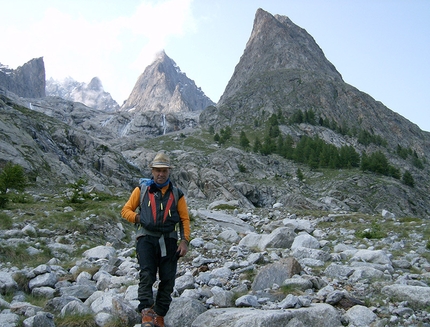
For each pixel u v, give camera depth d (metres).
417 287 7.00
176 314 6.52
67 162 72.38
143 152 118.25
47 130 78.62
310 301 6.93
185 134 190.75
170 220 5.82
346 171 124.19
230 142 165.38
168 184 6.02
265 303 7.19
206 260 11.35
